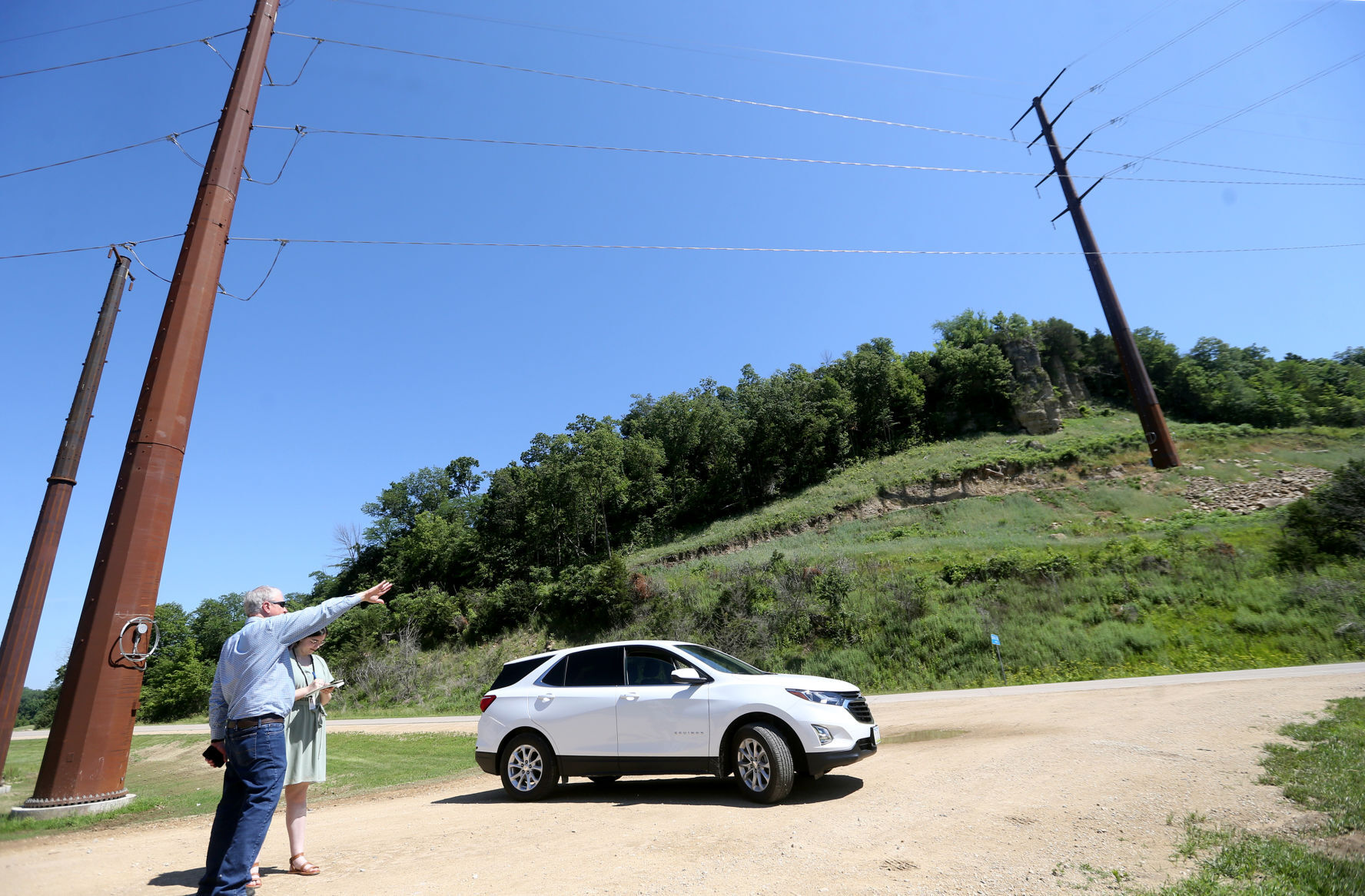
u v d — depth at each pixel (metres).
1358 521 26.20
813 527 54.50
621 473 72.50
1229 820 5.32
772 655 30.66
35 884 5.18
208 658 62.84
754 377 88.94
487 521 72.81
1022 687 21.78
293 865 5.23
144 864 5.80
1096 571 29.22
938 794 6.97
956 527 45.97
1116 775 7.16
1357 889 3.72
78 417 12.56
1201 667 22.11
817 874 4.64
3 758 11.82
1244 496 43.94
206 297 10.09
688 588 40.84
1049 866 4.54
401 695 42.84
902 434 72.31
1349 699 11.15
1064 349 75.44
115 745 8.70
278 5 12.00
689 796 7.78
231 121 10.87
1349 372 75.75
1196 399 69.81
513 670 8.94
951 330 86.31
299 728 5.36
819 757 7.02
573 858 5.34
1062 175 29.94
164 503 9.30
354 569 79.81
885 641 28.66
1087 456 55.12
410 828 6.93
